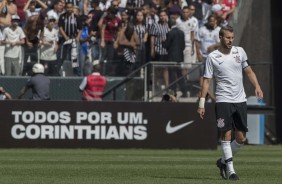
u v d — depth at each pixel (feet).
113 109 187.11
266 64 230.68
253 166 135.74
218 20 229.45
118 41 217.36
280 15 246.06
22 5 219.61
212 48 222.69
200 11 238.27
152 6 230.27
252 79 106.22
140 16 220.02
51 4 226.79
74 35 213.66
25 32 210.79
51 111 184.75
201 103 106.11
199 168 129.49
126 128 187.83
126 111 187.62
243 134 106.63
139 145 188.24
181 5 236.63
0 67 209.15
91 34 215.10
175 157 160.86
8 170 122.21
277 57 245.45
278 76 242.78
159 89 212.43
